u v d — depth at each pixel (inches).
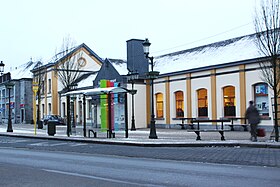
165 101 1355.8
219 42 1373.0
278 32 735.1
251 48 1117.1
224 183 323.6
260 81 1026.7
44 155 592.7
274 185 311.4
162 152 606.9
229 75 1126.4
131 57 1485.0
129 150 652.7
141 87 1412.4
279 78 733.9
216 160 492.1
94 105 1086.4
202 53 1352.1
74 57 1781.5
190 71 1251.2
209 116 1187.9
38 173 400.8
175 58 1469.0
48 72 2080.5
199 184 321.4
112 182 339.0
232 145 692.7
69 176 378.0
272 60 732.7
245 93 1071.6
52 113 2012.8
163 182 335.3
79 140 875.4
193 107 1246.9
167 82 1348.4
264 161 471.8
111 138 881.5
